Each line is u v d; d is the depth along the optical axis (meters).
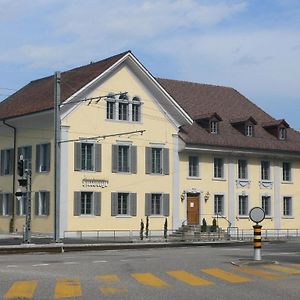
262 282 17.00
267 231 56.09
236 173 54.53
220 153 53.53
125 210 48.44
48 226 46.03
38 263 23.61
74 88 46.38
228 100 60.75
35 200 47.44
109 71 47.53
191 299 13.77
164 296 14.20
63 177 45.19
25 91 54.19
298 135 60.47
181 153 51.59
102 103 47.44
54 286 15.88
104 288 15.54
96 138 44.31
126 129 48.62
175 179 51.00
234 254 29.41
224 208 53.53
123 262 23.80
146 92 49.91
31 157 48.44
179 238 48.03
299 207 58.72
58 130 38.62
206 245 42.44
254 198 55.56
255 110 61.22
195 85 60.59
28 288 15.45
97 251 34.34
